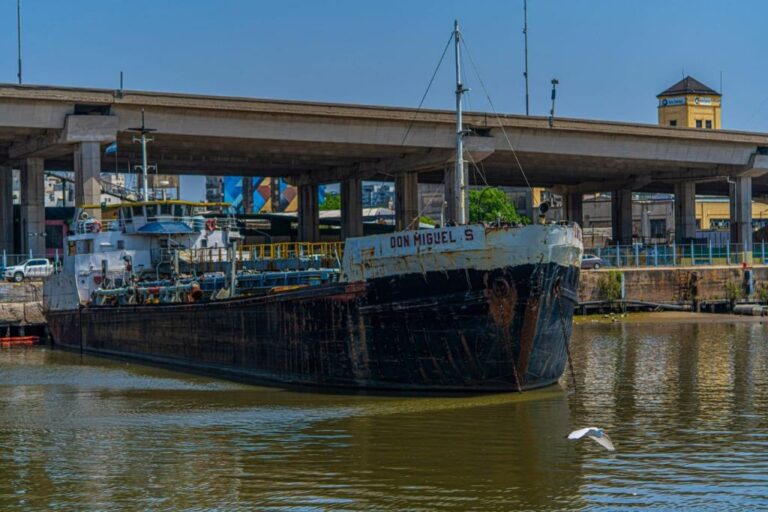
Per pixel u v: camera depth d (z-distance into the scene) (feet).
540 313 144.05
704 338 237.04
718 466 104.99
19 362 218.18
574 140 349.20
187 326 197.67
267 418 133.69
